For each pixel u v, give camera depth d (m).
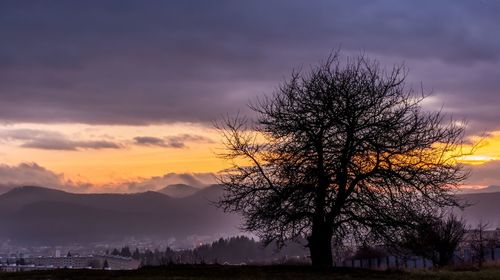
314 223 29.61
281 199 29.11
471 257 46.19
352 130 29.45
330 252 29.72
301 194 29.03
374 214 29.17
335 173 29.19
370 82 31.00
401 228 29.31
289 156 30.23
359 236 30.17
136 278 24.67
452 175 30.00
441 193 29.78
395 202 29.17
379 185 29.31
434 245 40.59
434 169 29.72
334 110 29.83
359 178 29.16
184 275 25.62
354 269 28.12
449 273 27.61
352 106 29.52
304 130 30.05
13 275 26.98
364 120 29.89
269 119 31.39
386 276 25.72
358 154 29.23
